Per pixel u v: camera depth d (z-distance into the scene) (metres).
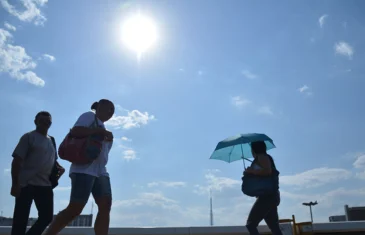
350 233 5.51
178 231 5.66
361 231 5.49
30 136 4.41
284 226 5.73
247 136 5.66
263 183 4.92
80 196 3.82
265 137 5.70
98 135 3.96
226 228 5.64
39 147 4.41
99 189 4.12
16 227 4.14
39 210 4.38
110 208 4.15
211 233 5.62
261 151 5.17
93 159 3.87
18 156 4.24
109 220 4.12
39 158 4.39
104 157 4.16
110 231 5.62
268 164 4.97
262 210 4.93
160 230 5.67
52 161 4.57
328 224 5.60
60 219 3.82
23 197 4.23
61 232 5.52
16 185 4.14
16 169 4.18
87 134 3.90
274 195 4.93
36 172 4.34
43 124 4.55
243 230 5.61
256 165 5.10
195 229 5.66
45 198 4.41
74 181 3.88
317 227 5.59
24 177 4.27
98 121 4.14
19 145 4.31
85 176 3.88
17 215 4.18
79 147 3.83
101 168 4.15
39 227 4.29
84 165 3.91
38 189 4.37
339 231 5.54
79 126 3.93
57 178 4.66
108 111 4.39
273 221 5.06
